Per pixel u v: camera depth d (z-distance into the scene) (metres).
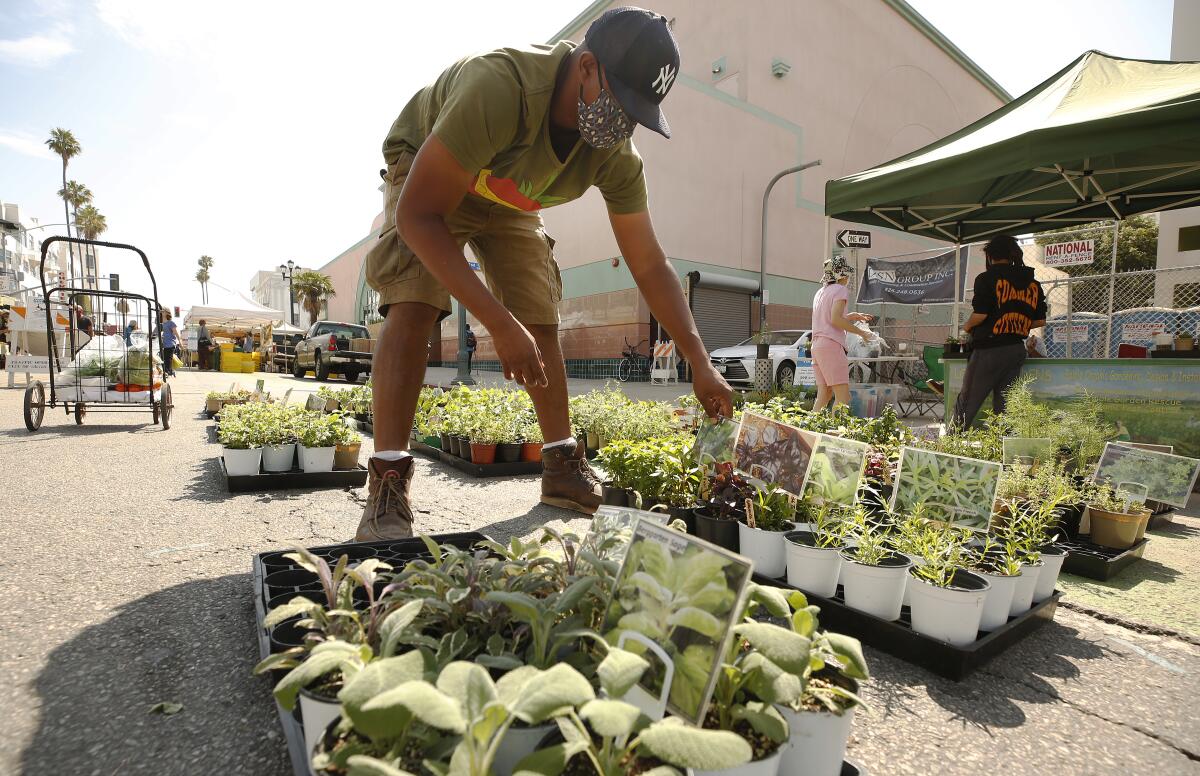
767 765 0.96
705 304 17.28
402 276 2.40
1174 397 4.59
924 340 14.13
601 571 1.31
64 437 5.52
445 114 1.88
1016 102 5.69
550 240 3.05
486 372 23.52
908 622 1.91
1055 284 8.15
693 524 2.68
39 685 1.46
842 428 3.99
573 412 5.27
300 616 1.53
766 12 18.62
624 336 17.00
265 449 3.79
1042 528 2.20
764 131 18.61
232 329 28.66
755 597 1.19
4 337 14.80
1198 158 5.09
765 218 16.91
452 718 0.73
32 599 1.95
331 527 2.85
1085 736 1.42
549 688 0.78
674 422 5.02
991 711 1.51
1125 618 2.09
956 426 4.67
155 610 1.89
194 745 1.26
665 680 0.99
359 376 17.06
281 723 1.31
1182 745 1.38
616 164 2.34
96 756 1.22
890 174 5.35
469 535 2.20
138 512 3.04
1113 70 4.98
